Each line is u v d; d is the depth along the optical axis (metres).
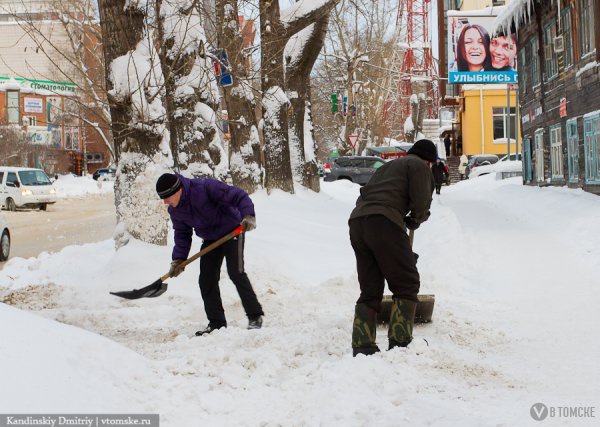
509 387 5.09
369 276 5.98
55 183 58.59
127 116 11.69
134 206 11.49
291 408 4.59
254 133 23.39
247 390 4.91
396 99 67.06
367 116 54.72
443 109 71.00
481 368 5.52
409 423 4.19
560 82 23.61
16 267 13.09
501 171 37.34
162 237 11.53
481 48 46.34
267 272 10.46
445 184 43.34
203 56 15.52
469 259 11.70
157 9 13.96
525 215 19.72
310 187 26.39
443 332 6.84
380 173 6.10
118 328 8.02
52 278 11.28
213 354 5.62
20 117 62.16
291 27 23.00
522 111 30.61
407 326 5.89
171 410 4.34
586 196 19.31
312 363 5.48
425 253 12.20
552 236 14.59
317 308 8.56
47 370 4.05
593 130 19.91
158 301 9.24
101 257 13.17
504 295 8.89
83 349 4.58
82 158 80.50
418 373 5.21
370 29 47.00
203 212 7.31
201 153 16.64
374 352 5.82
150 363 5.05
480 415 4.33
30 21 12.42
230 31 17.92
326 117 70.00
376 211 5.88
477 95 52.50
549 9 24.73
